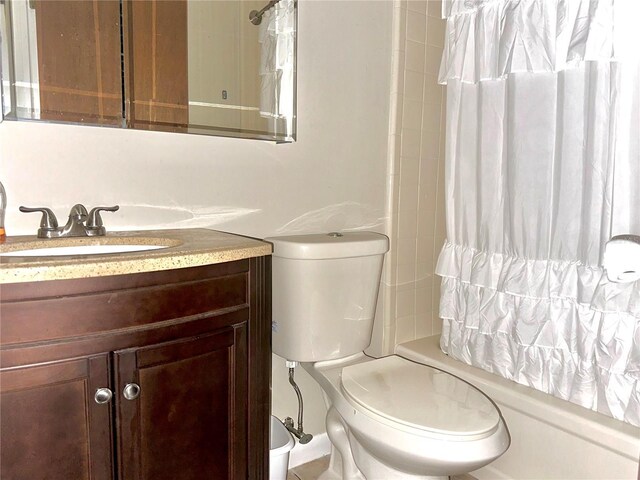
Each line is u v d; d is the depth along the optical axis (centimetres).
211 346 108
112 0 130
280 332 151
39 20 121
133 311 96
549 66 137
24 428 88
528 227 146
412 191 183
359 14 174
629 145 124
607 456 129
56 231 117
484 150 158
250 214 156
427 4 178
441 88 187
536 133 143
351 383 136
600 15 123
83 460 94
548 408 140
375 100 179
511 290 148
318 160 169
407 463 119
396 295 184
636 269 102
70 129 126
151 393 100
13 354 86
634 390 127
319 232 172
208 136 146
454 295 174
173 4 140
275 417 156
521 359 152
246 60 152
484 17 153
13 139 119
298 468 175
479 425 115
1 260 90
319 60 166
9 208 120
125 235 126
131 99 134
